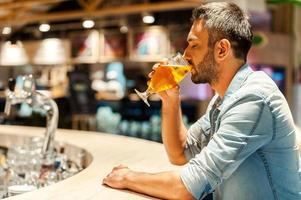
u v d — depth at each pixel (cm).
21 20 559
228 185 156
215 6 161
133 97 602
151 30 584
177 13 555
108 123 595
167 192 150
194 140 201
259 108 147
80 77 620
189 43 163
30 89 242
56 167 231
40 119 543
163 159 222
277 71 570
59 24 651
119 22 598
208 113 194
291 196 157
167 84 170
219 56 158
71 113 612
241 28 158
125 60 615
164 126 200
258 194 153
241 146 145
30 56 707
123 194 156
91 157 229
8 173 229
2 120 536
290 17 607
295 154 157
